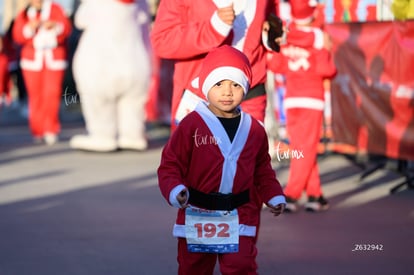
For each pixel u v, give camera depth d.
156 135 17.92
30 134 18.09
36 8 16.20
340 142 11.97
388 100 10.99
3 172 12.88
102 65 14.43
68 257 7.87
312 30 9.65
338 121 11.97
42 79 16.25
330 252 8.01
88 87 14.59
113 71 14.46
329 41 9.77
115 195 10.98
